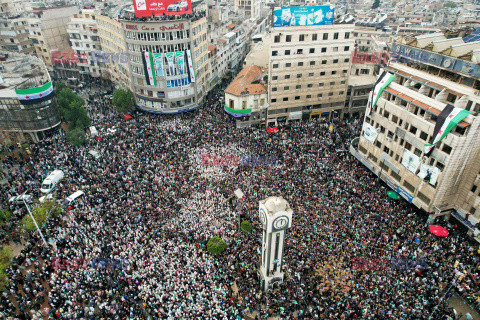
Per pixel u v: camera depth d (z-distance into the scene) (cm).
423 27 14362
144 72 8231
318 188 5631
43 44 12206
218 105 9469
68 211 5253
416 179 5262
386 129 5862
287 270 4350
